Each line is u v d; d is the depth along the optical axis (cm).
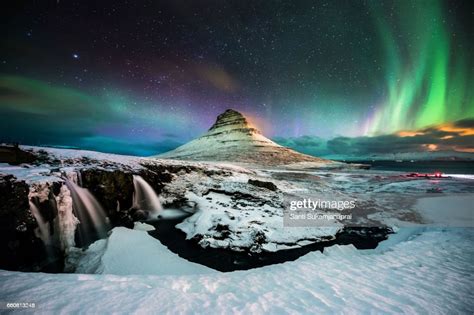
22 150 1162
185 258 782
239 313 354
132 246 809
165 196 1458
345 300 411
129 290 388
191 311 347
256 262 766
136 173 1405
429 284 483
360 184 2450
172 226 1095
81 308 324
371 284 479
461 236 867
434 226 1090
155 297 373
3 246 617
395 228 1116
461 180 2702
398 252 694
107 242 835
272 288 451
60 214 802
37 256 686
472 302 417
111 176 1156
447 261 621
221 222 1032
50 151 1354
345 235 1045
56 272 673
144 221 1155
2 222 627
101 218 1046
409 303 407
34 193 725
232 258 791
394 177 3092
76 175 1025
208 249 855
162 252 799
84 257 755
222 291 428
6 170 829
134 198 1284
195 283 455
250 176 2361
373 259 636
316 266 580
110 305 338
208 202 1371
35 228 695
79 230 894
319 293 434
